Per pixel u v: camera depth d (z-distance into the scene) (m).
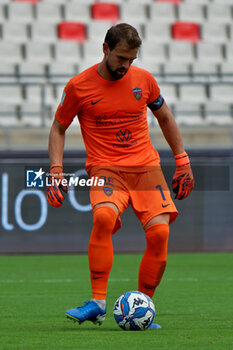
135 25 57.16
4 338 12.12
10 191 36.47
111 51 12.85
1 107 48.16
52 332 12.98
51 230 37.06
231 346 10.97
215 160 38.09
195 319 15.24
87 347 10.92
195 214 38.25
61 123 14.11
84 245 37.34
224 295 20.94
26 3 56.00
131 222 37.97
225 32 59.09
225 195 38.38
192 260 34.41
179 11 59.31
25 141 43.31
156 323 14.41
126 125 13.66
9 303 18.86
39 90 50.69
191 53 56.81
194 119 51.34
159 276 13.61
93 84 13.50
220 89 54.22
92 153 13.87
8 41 53.00
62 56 53.88
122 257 35.81
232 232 38.56
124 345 11.08
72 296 20.70
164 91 53.12
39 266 31.16
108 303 18.94
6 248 36.72
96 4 57.31
